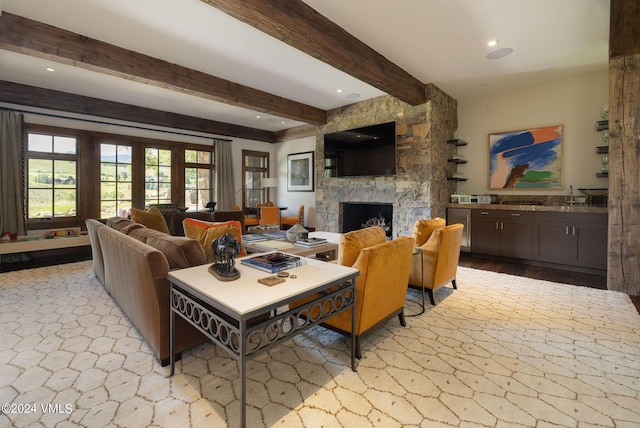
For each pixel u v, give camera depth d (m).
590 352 2.02
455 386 1.67
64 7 2.68
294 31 2.63
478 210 4.78
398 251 2.16
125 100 5.21
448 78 4.41
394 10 2.78
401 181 4.99
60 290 3.25
